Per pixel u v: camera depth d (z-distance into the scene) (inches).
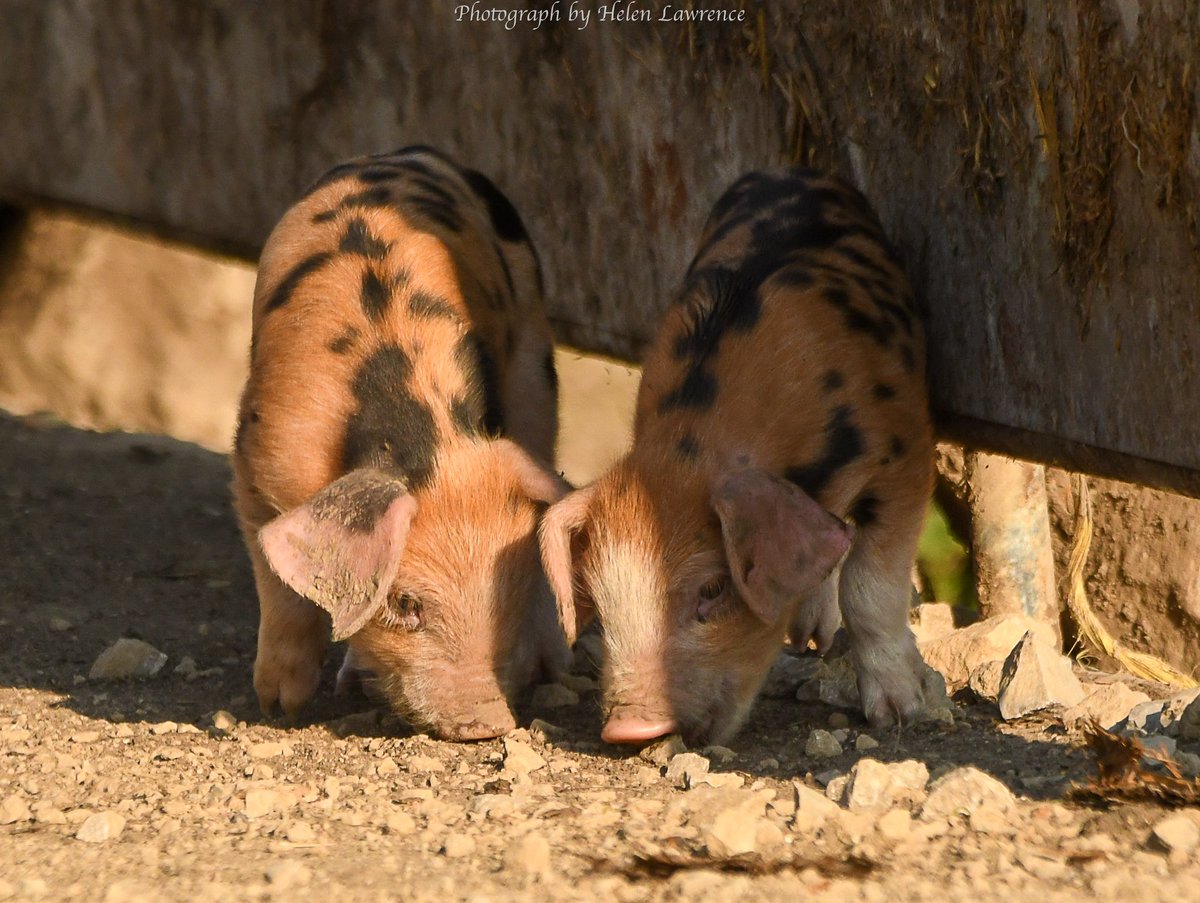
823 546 678.5
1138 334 781.9
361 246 853.8
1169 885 524.7
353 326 813.9
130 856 593.3
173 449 1465.3
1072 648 1099.9
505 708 772.0
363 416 786.2
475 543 767.1
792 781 677.9
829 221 858.1
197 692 899.4
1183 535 1103.6
